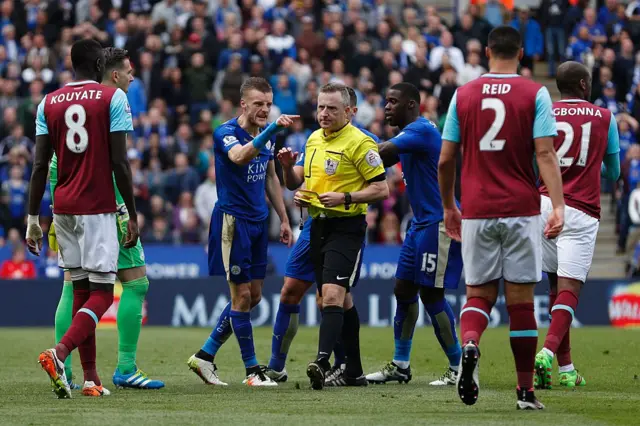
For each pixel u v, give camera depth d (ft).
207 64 244.01
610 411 78.84
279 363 102.83
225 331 100.53
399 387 98.17
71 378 96.53
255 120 98.84
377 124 236.63
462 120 78.64
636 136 252.42
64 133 88.53
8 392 91.45
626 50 261.24
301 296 102.37
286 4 270.87
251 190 99.96
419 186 101.81
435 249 101.14
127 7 254.27
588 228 99.60
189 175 223.92
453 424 69.87
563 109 100.83
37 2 252.83
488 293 79.05
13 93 230.27
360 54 252.83
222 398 86.33
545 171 76.54
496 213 77.20
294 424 69.46
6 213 212.64
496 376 107.65
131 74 95.96
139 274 96.27
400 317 103.60
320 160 95.50
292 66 241.35
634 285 212.43
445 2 310.45
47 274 207.21
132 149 223.71
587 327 205.77
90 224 88.33
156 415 74.23
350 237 94.99
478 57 253.44
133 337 95.66
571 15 272.31
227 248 99.30
